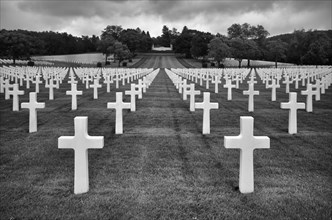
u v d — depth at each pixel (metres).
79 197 4.82
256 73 49.41
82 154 4.89
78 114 12.52
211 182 5.42
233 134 9.03
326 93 20.14
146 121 11.03
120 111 9.03
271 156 6.86
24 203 4.62
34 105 9.30
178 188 5.16
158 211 4.38
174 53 161.25
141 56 143.25
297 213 4.29
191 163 6.40
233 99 17.58
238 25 119.50
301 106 9.00
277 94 20.30
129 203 4.62
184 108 14.12
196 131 9.44
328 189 5.11
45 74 31.33
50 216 4.24
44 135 8.95
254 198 4.76
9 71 32.09
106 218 4.19
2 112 12.80
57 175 5.78
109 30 150.25
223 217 4.21
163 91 22.20
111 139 8.41
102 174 5.81
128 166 6.24
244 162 4.90
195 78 31.98
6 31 94.50
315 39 98.38
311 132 9.22
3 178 5.65
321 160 6.60
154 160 6.61
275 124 10.52
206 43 123.31
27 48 91.31
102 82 30.83
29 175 5.79
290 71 40.03
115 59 114.94
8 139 8.48
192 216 4.25
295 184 5.32
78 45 157.25
